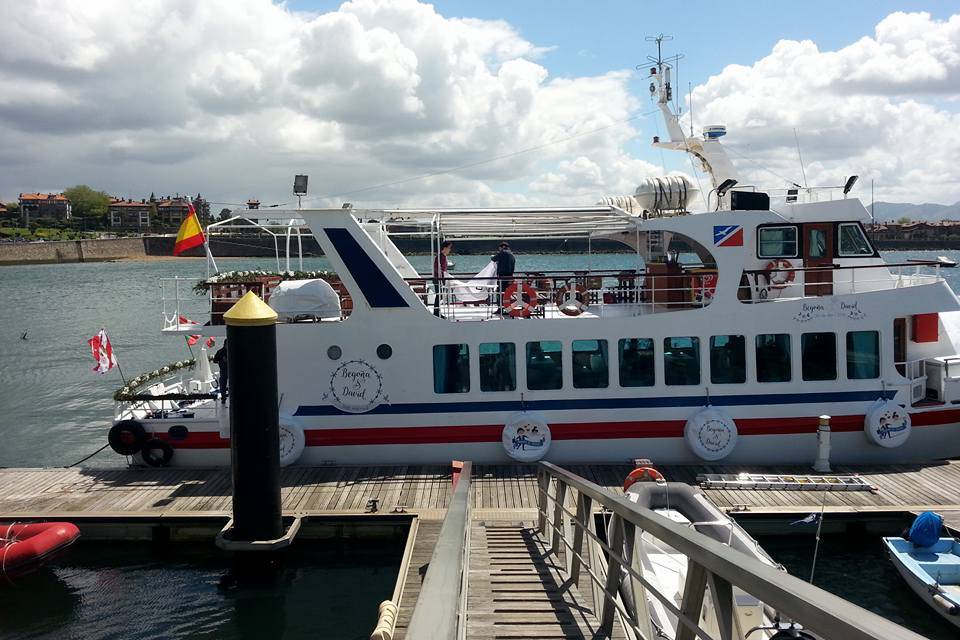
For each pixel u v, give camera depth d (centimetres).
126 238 17088
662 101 2042
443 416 1658
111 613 1238
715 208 1972
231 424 1341
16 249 14975
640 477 1345
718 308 1650
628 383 1661
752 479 1530
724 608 360
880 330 1652
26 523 1379
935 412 1675
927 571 1218
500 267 1791
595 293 1928
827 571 1333
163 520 1409
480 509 1399
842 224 1716
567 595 835
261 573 1352
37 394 3048
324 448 1667
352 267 1639
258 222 1812
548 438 1634
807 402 1656
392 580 1345
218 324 1689
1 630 1190
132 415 1723
